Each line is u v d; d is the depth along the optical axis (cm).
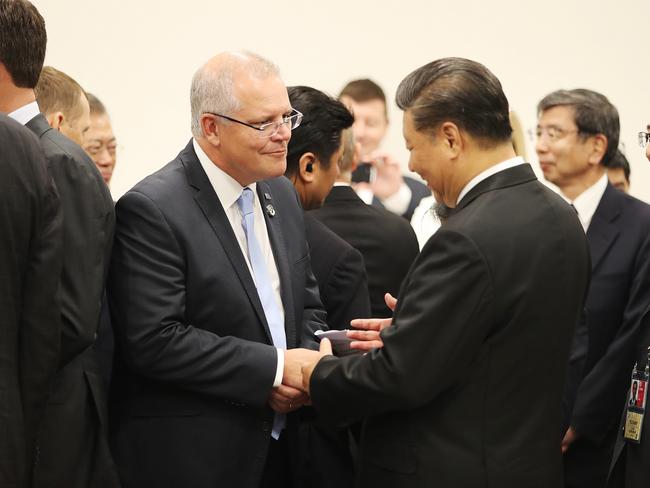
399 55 614
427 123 246
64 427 266
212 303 277
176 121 597
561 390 254
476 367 241
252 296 281
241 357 273
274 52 607
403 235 353
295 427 301
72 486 267
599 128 392
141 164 595
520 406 245
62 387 268
